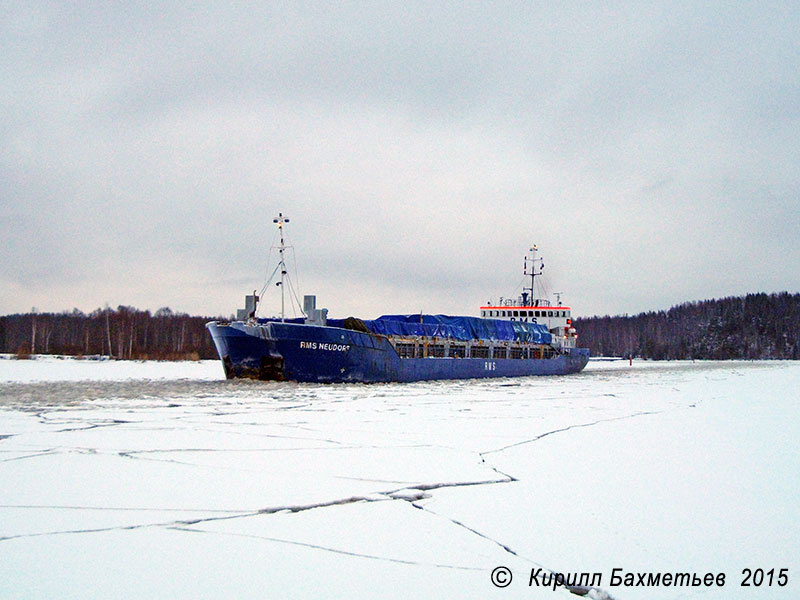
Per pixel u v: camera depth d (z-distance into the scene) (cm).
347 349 3006
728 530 691
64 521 706
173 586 529
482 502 803
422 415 1798
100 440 1266
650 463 1065
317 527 693
